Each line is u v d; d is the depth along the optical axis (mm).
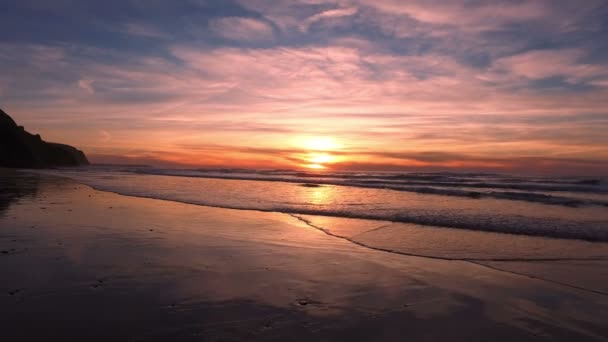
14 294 4457
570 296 4902
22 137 72000
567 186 26188
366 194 19109
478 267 6223
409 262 6484
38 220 9531
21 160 68250
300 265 6156
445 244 7891
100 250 6680
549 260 6688
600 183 30266
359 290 5016
